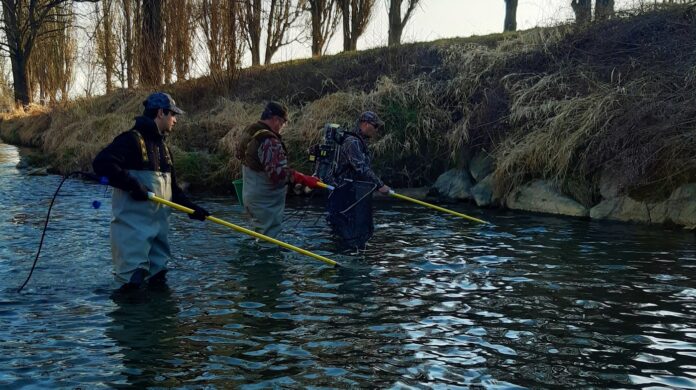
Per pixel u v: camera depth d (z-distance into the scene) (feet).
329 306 16.31
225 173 41.24
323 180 23.81
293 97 50.72
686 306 16.26
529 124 35.60
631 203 29.32
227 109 50.11
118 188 17.84
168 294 17.30
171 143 46.03
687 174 28.32
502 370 12.37
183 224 27.86
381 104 42.80
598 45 38.99
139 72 65.10
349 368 12.45
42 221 28.32
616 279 18.81
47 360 12.76
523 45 43.29
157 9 62.59
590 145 31.50
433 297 17.11
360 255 22.06
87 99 73.97
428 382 11.83
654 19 37.73
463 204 35.04
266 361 12.77
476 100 41.24
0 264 20.38
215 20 56.08
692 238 24.79
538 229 26.91
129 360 12.79
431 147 40.73
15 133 92.12
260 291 17.62
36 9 112.57
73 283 18.30
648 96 31.48
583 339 14.01
